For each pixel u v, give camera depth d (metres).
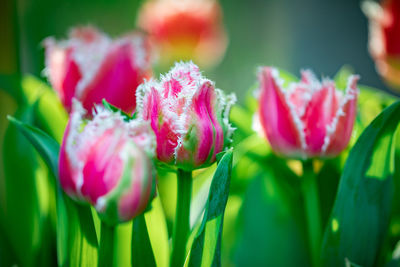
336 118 0.59
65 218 0.59
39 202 0.66
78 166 0.52
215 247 0.56
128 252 0.62
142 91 0.57
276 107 0.60
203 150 0.55
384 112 0.58
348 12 2.39
